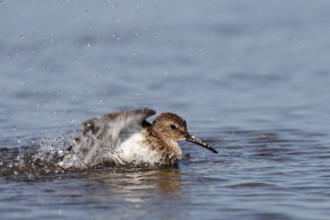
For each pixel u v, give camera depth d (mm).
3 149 17453
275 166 15766
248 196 13195
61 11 34312
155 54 30531
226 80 27188
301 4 40500
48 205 12648
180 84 26250
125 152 16172
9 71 26641
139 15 34750
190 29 34812
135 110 14875
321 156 16750
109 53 30047
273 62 30078
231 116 22062
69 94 23703
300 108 22938
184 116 22109
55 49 29844
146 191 13703
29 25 32375
